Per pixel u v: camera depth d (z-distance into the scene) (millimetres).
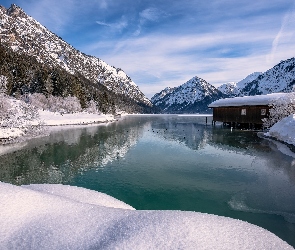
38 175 15352
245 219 9344
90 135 35719
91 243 3029
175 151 23188
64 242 3035
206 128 48469
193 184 13516
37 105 65750
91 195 5285
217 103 53000
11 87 74562
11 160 19172
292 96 34062
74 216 3605
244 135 34688
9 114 32969
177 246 2822
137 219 3484
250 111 43938
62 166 17516
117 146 26281
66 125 52125
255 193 11906
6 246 2957
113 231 3244
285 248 2992
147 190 12688
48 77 82375
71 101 76125
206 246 2844
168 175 15242
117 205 5098
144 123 67875
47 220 3438
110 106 111812
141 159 19750
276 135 28281
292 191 11992
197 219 3402
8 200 3557
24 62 98938
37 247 2947
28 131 33281
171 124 63375
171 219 3381
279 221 9141
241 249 2865
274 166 16672
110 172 15992
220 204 10781
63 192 5234
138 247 2832
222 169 16391
